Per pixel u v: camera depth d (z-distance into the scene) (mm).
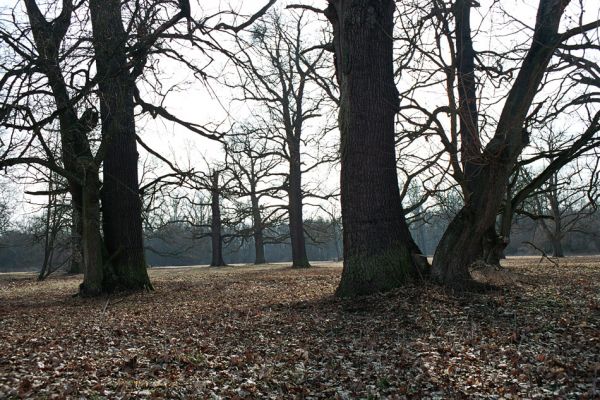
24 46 12867
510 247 62125
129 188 16500
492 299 10664
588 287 12688
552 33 10477
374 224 11695
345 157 12055
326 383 6562
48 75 13352
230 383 6461
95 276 16281
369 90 11844
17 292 20922
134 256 17125
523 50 11289
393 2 12062
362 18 11852
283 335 9172
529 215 18125
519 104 10625
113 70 14250
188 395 5902
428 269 11773
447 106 11234
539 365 6938
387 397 6051
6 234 48344
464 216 11391
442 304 10312
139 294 16188
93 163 15695
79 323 10664
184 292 16875
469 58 15453
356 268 11750
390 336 8812
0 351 7566
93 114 15555
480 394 6055
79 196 16750
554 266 23047
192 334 9352
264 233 52281
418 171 13750
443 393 6141
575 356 7215
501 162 10852
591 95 11836
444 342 8234
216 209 45812
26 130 13094
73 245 32562
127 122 16781
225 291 17016
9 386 5750
